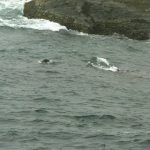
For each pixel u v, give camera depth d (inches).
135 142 1788.9
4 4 4229.8
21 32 3666.3
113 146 1744.6
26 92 2338.8
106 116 2069.4
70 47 3331.7
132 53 3358.8
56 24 3868.1
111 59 3134.8
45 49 3221.0
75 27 3828.7
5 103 2153.1
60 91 2404.0
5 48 3164.4
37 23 3892.7
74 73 2738.7
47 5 3978.8
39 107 2129.7
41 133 1829.5
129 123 2010.3
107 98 2361.0
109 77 2731.3
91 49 3336.6
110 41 3629.4
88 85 2546.8
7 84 2444.6
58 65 2876.5
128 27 3806.6
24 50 3152.1
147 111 2204.7
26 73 2662.4
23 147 1696.6
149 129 1948.8
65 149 1699.1
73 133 1846.7
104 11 3880.4
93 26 3838.6
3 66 2763.3
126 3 3909.9
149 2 3932.1
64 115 2048.5
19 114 2020.2
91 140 1790.1
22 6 4202.8
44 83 2514.8
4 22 3897.6
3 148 1681.8
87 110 2135.8
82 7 3900.1
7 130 1834.4
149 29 3796.8
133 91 2513.5
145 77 2797.7
